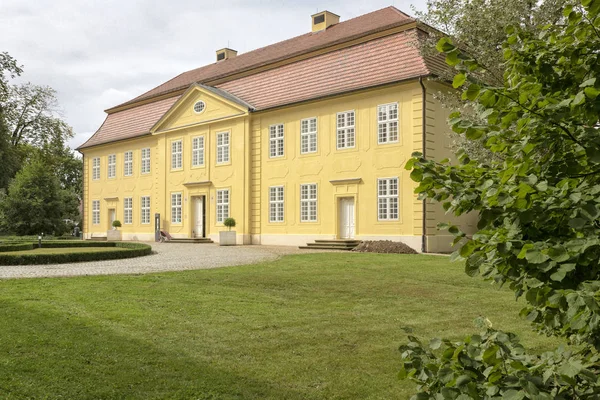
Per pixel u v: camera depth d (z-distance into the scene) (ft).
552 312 8.51
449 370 8.03
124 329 25.38
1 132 147.43
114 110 137.59
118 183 127.85
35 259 56.90
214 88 103.96
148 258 64.28
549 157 8.79
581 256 7.81
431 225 74.23
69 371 18.83
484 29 59.31
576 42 9.41
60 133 174.09
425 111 74.08
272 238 93.09
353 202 83.25
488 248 8.62
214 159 103.50
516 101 8.73
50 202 143.43
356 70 84.43
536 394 6.86
